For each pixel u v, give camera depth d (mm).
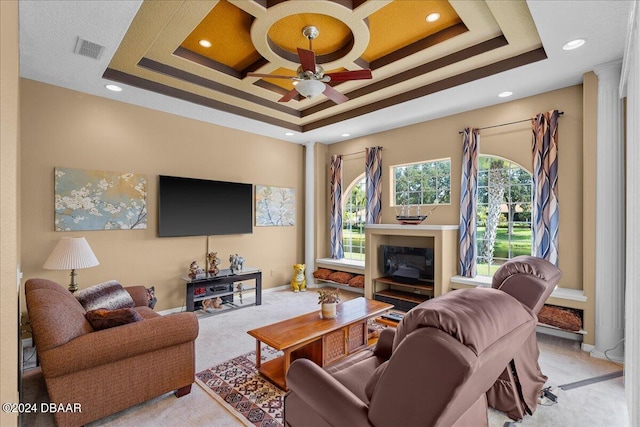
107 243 3746
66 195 3445
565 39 2543
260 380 2535
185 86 3691
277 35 2934
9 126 821
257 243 5336
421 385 986
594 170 3068
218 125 4832
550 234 3480
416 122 4785
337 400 1280
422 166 4887
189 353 2303
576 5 2141
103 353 1868
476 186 4109
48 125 3352
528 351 2254
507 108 3908
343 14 2473
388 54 3346
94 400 1894
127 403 2018
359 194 5891
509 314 1206
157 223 4152
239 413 2111
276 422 2021
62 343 1772
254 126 4934
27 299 1977
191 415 2090
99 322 2021
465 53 3078
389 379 1068
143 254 4023
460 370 907
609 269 2896
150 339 2047
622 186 2865
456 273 4277
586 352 3031
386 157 5215
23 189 3201
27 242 3219
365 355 2031
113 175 3781
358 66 3367
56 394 1773
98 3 2098
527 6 2340
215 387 2432
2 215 805
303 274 5641
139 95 3678
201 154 4625
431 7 2600
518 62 3014
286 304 4723
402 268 4621
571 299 3162
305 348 2732
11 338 826
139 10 2453
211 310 4395
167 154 4270
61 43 2574
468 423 1514
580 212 3379
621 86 2691
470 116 4242
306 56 2523
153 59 3254
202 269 4594
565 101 3488
